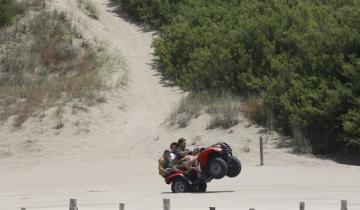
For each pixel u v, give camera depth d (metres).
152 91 134.50
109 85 133.88
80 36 152.88
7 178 94.38
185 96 129.50
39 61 143.25
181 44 144.50
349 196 62.00
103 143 112.94
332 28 118.50
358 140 95.94
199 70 131.88
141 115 123.38
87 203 62.38
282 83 112.06
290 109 105.25
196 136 109.12
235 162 70.06
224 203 58.66
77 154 108.75
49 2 163.75
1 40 150.25
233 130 109.44
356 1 141.88
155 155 104.62
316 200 59.28
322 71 109.81
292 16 134.00
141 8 171.88
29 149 111.50
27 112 122.44
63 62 143.12
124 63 145.50
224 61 128.62
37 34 151.88
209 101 119.88
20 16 157.88
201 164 69.25
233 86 124.31
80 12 166.38
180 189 69.50
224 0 168.12
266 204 57.19
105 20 169.12
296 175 83.44
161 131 114.19
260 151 96.00
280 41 126.88
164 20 166.75
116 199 64.94
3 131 117.81
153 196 66.56
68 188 78.25
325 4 146.62
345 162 97.31
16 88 133.00
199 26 153.50
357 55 109.56
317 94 105.06
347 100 101.25
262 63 123.81
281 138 105.19
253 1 159.50
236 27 141.12
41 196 70.88
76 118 120.38
